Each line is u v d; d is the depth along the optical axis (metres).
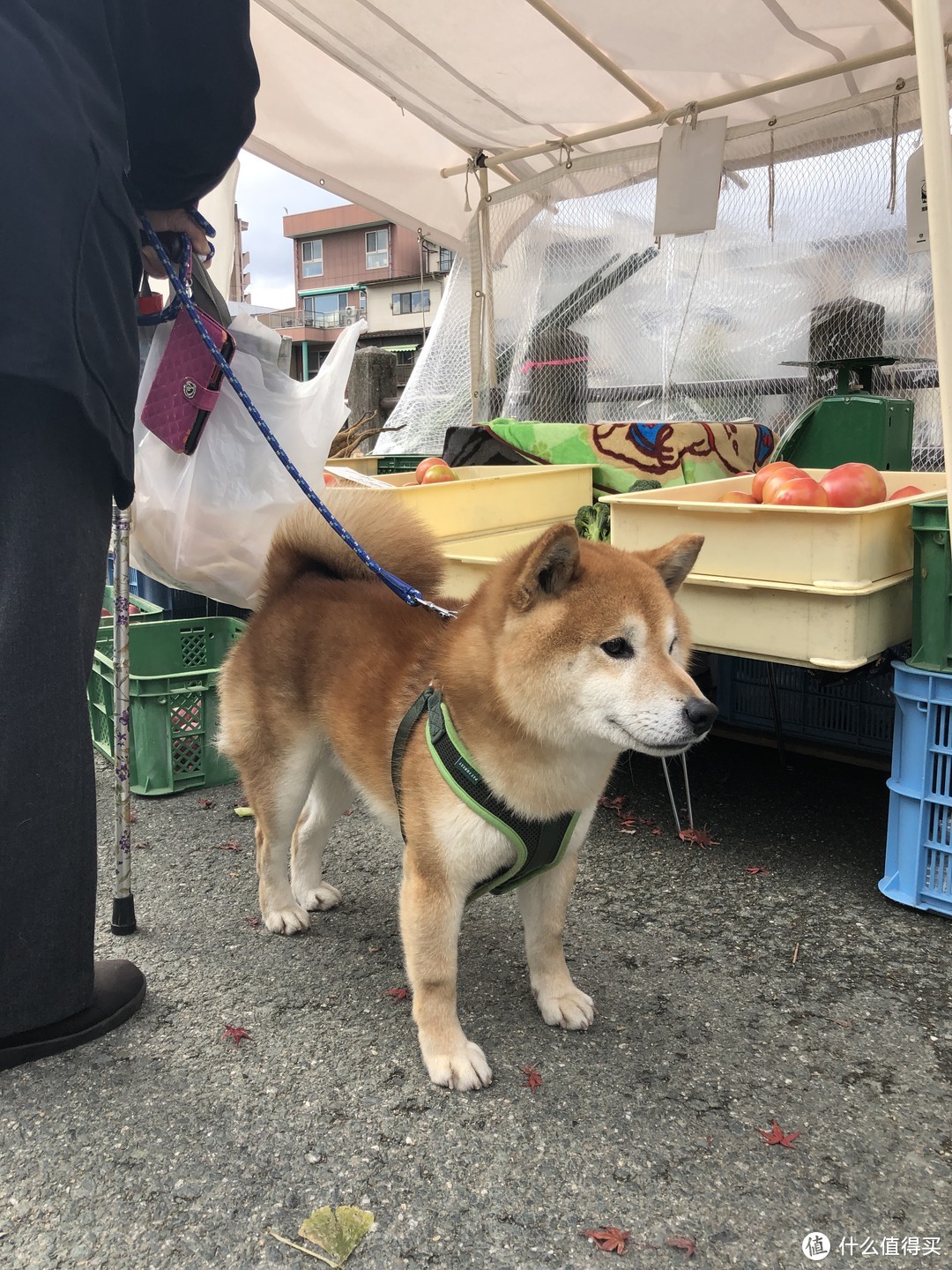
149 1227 0.87
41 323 0.92
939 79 0.79
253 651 1.32
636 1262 0.83
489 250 2.84
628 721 0.95
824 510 1.30
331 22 2.02
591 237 2.70
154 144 1.09
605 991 1.18
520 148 2.65
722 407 2.61
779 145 2.38
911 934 1.29
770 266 2.47
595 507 1.92
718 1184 0.90
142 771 1.79
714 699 1.97
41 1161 0.93
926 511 1.27
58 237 0.92
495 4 1.93
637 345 2.71
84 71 0.95
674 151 2.31
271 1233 0.86
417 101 2.36
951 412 0.83
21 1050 1.04
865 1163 0.92
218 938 1.31
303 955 1.27
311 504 1.34
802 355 2.46
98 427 0.99
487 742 1.00
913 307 2.29
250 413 1.20
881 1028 1.10
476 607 1.07
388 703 1.14
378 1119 0.98
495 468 2.14
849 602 1.30
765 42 2.02
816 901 1.37
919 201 2.15
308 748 1.28
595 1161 0.93
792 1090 1.01
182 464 1.39
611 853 1.54
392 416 3.36
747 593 1.40
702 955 1.25
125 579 1.27
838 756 1.83
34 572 0.98
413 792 1.05
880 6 1.88
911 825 1.34
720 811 1.68
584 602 0.98
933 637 1.29
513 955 1.27
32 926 1.01
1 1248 0.85
